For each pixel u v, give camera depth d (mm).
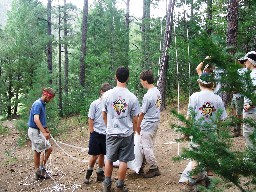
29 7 24438
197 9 18781
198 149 2371
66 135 13219
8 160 9094
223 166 2219
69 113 22422
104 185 5422
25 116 12336
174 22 18234
